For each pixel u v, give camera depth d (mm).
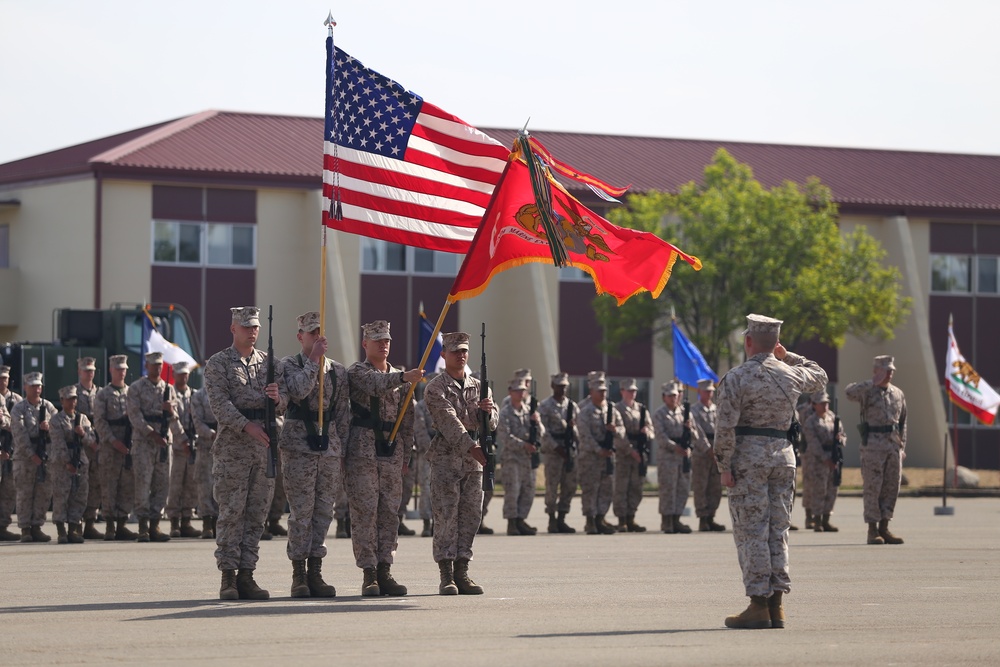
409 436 21250
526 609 19156
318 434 20281
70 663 14211
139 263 70188
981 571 25438
